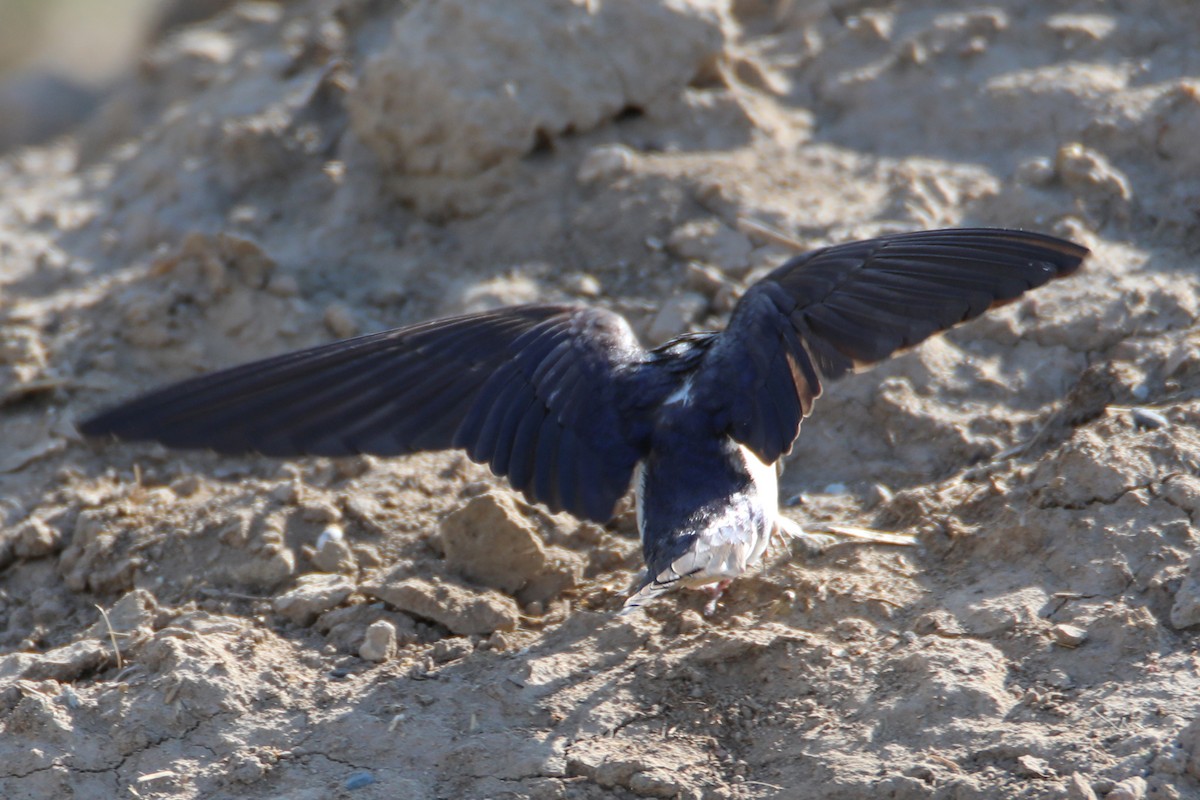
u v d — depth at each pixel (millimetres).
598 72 14227
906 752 8164
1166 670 8297
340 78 15922
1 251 15258
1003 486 10117
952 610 9148
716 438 8547
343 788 8602
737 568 8336
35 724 9234
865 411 11383
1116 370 10906
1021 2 15172
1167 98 13555
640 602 7984
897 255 8414
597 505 8352
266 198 15070
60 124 26250
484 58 13992
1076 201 12852
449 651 9641
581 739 8695
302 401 7898
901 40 14961
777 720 8664
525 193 14031
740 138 14336
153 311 13344
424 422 8211
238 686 9398
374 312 13375
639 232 13461
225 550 10836
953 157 13953
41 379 12930
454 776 8625
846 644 9078
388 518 11008
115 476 12148
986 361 11570
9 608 11031
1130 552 9141
